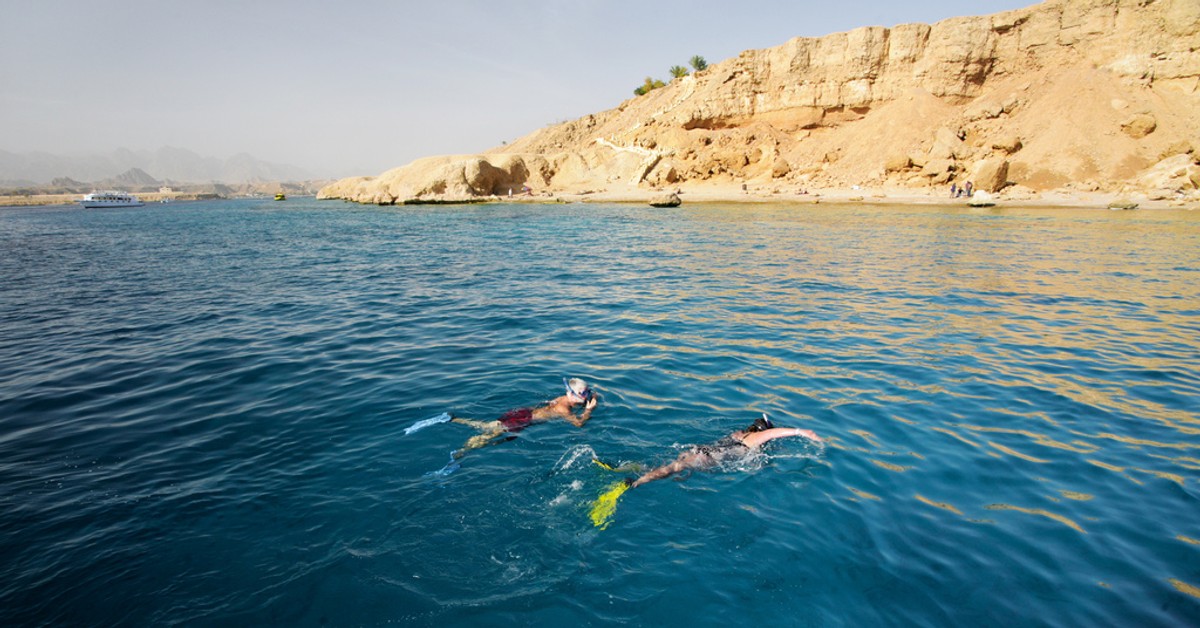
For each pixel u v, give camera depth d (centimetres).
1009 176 4934
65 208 10650
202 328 1167
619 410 725
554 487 541
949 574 425
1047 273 1755
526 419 688
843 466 588
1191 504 517
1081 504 520
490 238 3000
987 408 743
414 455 605
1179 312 1262
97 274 1948
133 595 403
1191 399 771
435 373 874
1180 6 4981
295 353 988
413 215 5009
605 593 405
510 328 1150
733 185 6347
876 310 1291
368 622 378
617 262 2067
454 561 438
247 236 3391
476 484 545
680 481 555
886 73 6356
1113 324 1166
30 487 548
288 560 440
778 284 1609
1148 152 4688
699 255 2208
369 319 1235
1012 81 5928
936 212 4053
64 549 453
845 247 2384
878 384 827
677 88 9056
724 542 464
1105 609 387
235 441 646
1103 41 5431
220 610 389
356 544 458
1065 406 748
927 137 5709
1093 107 5050
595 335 1094
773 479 561
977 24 5897
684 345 1022
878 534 474
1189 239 2491
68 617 382
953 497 532
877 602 397
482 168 6906
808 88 6638
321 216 5319
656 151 7012
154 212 7556
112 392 806
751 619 382
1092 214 3672
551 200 6325
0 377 872
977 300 1391
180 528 480
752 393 788
